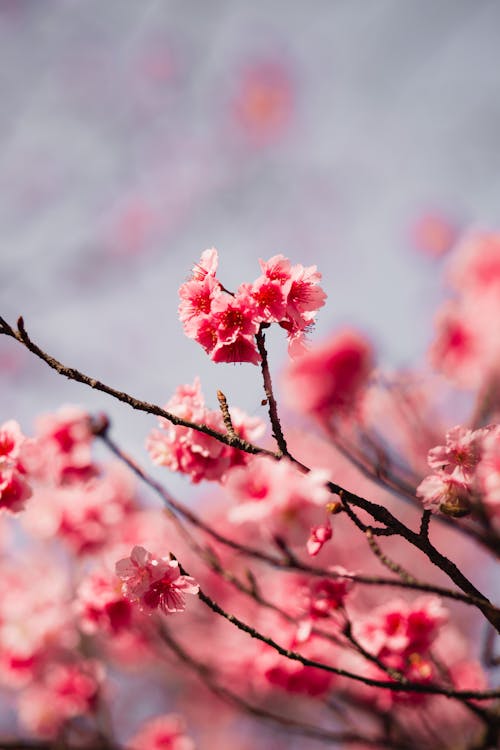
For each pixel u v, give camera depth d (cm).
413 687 253
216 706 767
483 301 375
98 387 236
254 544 544
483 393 349
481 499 253
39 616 580
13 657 567
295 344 262
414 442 383
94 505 542
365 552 568
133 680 756
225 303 249
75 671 562
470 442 251
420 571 765
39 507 544
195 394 318
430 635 338
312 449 503
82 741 554
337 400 367
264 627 422
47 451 414
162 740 573
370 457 351
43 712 554
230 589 597
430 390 391
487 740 368
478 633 638
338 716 412
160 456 321
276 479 320
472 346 371
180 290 265
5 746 487
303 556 421
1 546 643
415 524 611
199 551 334
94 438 379
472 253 394
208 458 314
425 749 396
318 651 400
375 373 374
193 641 635
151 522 573
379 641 336
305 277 265
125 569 266
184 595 272
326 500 261
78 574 558
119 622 436
